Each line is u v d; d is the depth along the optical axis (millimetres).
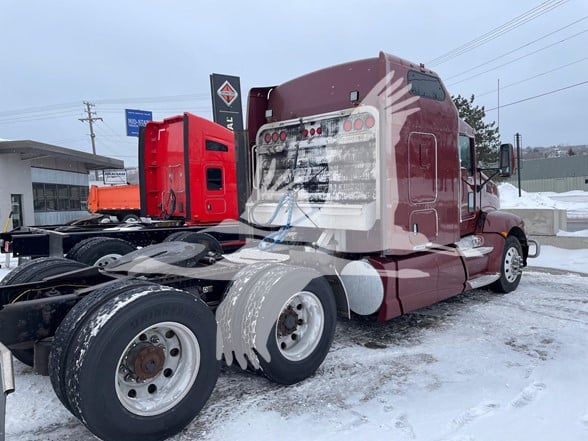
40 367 3281
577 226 20375
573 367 4207
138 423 2996
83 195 28203
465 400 3633
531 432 3131
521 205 28672
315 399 3719
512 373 4109
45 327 3367
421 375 4141
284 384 3951
